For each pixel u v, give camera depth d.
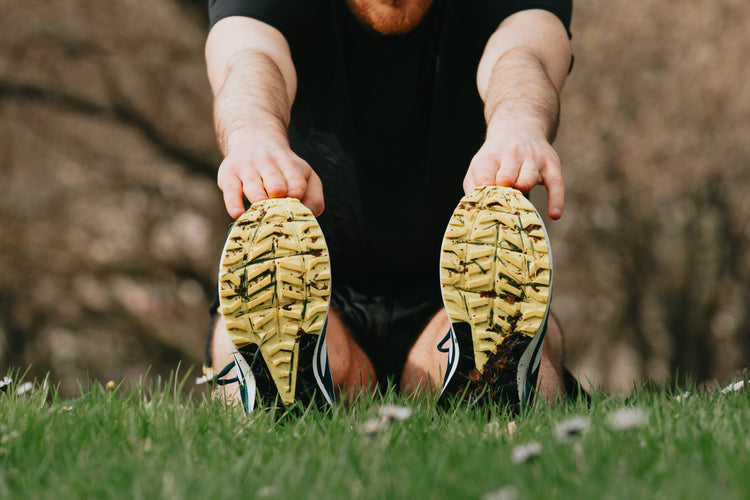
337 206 2.78
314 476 1.46
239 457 1.58
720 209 9.79
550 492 1.30
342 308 2.79
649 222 9.81
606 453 1.49
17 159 9.25
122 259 9.55
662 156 9.50
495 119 2.16
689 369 10.35
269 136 2.10
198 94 9.49
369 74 2.76
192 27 9.36
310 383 2.01
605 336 10.38
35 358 9.40
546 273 1.96
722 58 9.25
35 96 9.16
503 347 1.99
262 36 2.52
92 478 1.46
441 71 2.72
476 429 1.79
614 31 9.36
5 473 1.55
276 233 1.96
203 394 2.21
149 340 9.83
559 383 2.38
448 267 1.99
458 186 2.80
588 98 9.53
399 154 2.82
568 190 9.77
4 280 9.33
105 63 9.23
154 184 9.64
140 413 2.00
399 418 1.72
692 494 1.25
